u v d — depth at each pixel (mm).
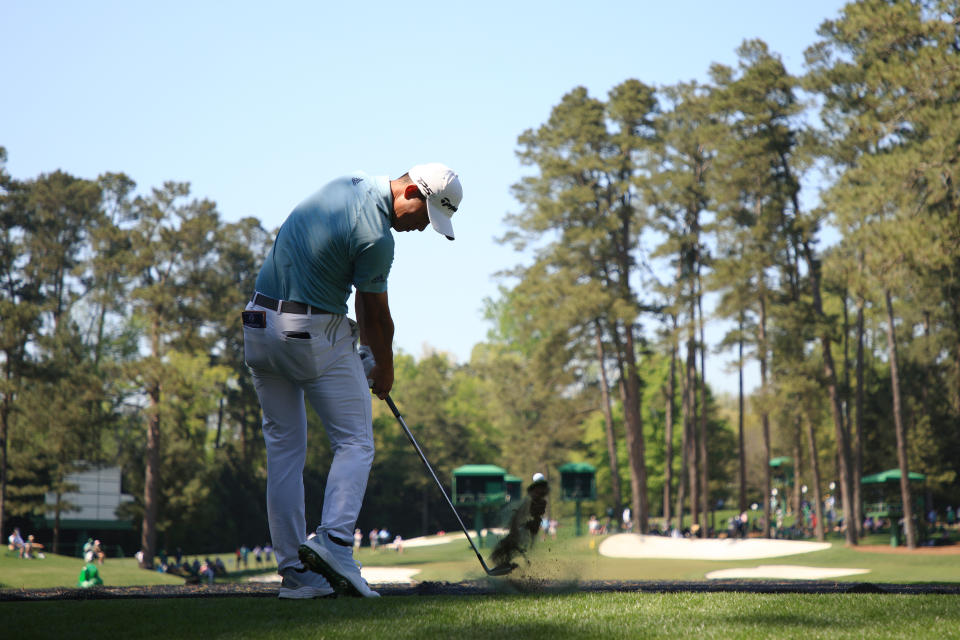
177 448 54469
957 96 24703
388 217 4234
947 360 54156
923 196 25109
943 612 3182
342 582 4008
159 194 46500
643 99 49844
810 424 45031
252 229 72625
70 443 49188
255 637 2721
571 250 50625
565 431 57062
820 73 36031
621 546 42312
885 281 24422
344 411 4273
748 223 43719
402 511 81062
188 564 46344
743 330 44562
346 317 4281
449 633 2768
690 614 3141
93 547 39312
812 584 4441
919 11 25625
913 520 38344
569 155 51312
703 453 50469
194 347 47062
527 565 4297
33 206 67500
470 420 83312
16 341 47188
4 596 4176
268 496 4375
